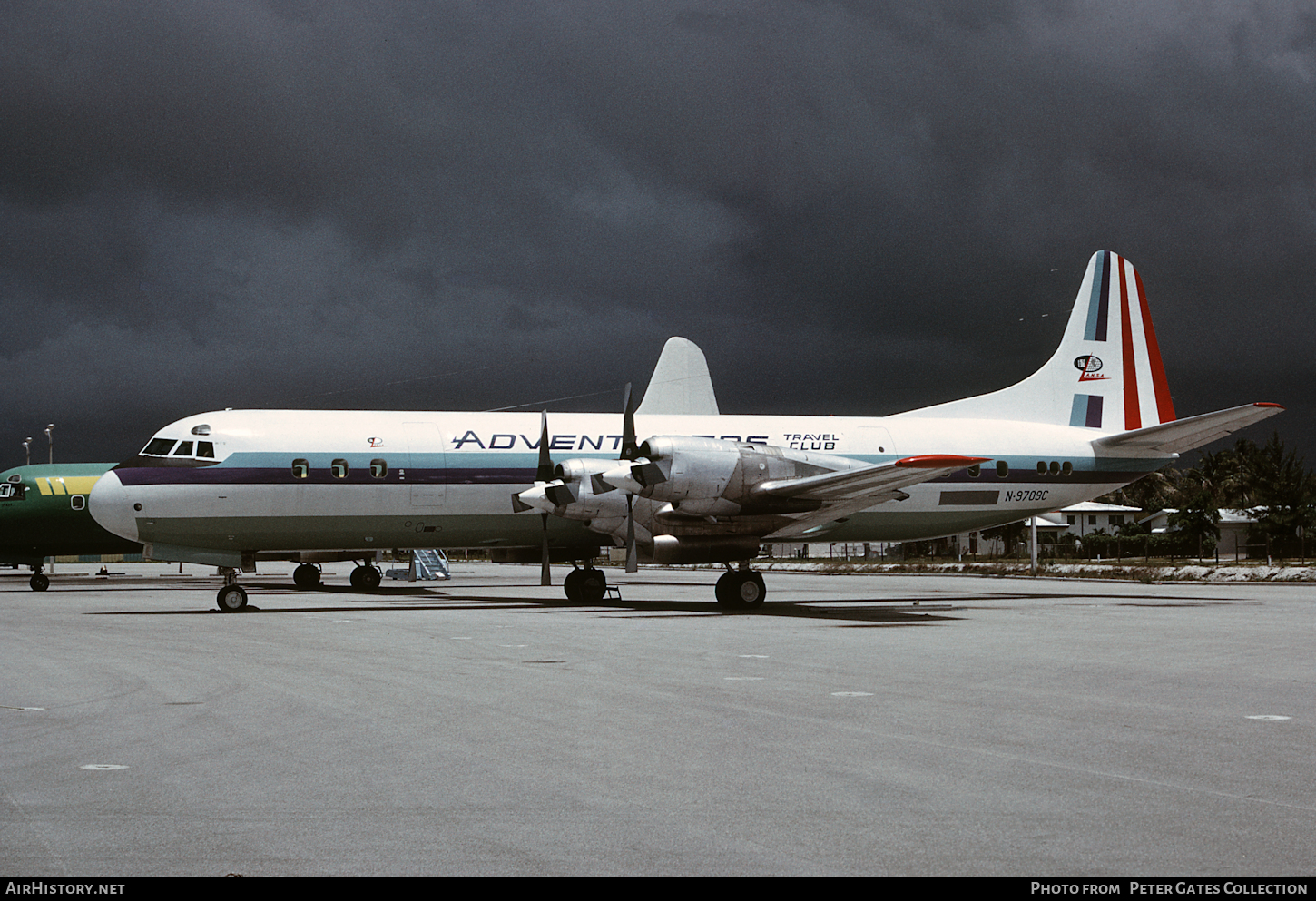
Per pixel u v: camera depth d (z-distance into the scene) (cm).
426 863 489
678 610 2195
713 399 3847
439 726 819
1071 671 1146
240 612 2222
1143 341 2884
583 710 893
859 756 710
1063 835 529
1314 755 709
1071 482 2728
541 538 2450
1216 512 6712
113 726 818
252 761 694
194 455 2244
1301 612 2152
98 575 5138
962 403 2753
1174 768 672
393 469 2347
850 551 8356
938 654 1318
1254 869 477
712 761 695
